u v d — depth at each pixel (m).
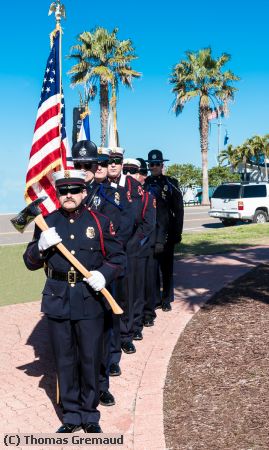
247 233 16.19
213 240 14.60
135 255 5.58
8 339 6.25
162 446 3.77
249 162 53.69
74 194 3.77
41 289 9.07
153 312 6.47
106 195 4.64
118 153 5.34
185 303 7.47
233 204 20.80
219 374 4.94
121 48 36.50
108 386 4.51
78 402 4.02
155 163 6.65
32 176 5.60
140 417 4.20
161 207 6.41
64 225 3.84
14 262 11.81
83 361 3.90
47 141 5.62
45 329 6.63
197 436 3.90
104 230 3.86
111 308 3.88
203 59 41.09
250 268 9.95
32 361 5.53
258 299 7.45
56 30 5.80
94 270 3.84
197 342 5.82
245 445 3.74
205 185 42.66
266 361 5.15
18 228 3.85
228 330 6.13
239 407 4.29
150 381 4.87
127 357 5.52
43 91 5.78
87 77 36.19
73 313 3.79
